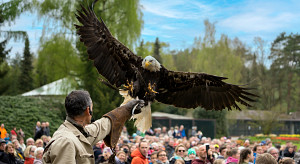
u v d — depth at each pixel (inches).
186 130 1247.5
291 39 1776.6
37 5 777.6
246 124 1647.4
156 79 190.5
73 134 102.7
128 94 178.7
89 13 167.9
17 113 767.1
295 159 373.7
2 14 753.0
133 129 821.2
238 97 199.8
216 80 198.4
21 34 792.3
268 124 1448.1
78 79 865.5
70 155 95.9
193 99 205.3
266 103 1551.4
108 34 172.9
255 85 1568.7
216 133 1258.0
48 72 829.2
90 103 109.5
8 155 295.9
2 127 529.3
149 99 183.9
